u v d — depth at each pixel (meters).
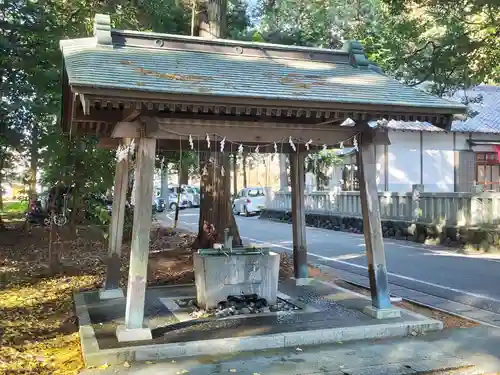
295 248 9.21
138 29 13.62
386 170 22.83
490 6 11.29
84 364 5.21
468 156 23.64
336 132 6.79
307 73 7.19
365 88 6.73
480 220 14.80
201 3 11.78
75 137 10.18
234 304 7.18
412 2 13.63
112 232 8.34
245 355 5.50
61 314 7.69
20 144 14.73
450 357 5.43
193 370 5.03
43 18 13.16
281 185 28.75
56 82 13.02
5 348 5.84
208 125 6.24
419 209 17.12
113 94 5.18
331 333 6.01
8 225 21.31
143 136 5.96
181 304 7.66
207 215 11.86
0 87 13.59
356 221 20.28
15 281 10.13
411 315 6.84
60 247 14.07
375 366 5.15
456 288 9.32
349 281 10.09
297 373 4.95
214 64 6.85
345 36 19.78
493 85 30.23
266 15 17.84
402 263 12.37
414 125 22.86
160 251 13.26
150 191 5.96
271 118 6.66
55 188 11.42
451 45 12.46
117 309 7.41
